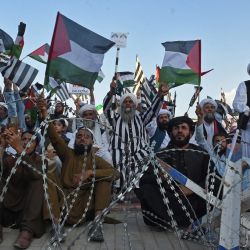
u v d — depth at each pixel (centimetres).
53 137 602
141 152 720
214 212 437
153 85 1109
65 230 550
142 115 909
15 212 566
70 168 603
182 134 593
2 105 840
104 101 909
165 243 524
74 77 725
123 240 536
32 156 567
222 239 400
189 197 565
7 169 555
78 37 724
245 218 476
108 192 579
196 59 870
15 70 773
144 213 589
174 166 583
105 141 792
